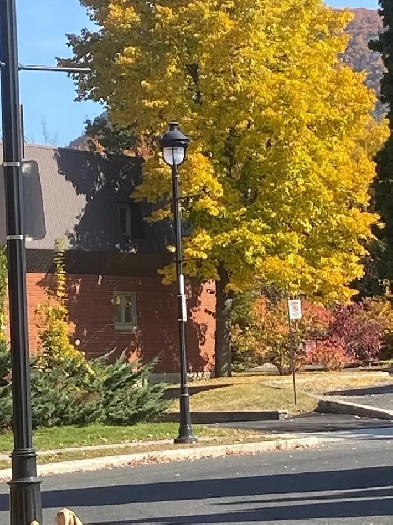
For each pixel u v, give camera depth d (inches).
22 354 347.9
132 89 1330.0
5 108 358.6
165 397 1286.9
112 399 925.2
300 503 458.0
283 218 1306.6
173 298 1553.9
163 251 1496.1
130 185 1493.6
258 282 1357.0
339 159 1330.0
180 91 1290.6
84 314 1411.2
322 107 1296.8
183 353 766.5
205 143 1295.5
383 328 1653.5
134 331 1487.5
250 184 1309.1
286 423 950.4
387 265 1809.8
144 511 453.4
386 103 1828.2
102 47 1408.7
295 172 1277.1
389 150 1774.1
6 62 360.5
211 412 1066.1
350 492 488.4
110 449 722.2
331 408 1042.1
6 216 354.3
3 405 842.2
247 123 1301.7
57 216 1371.8
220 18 1263.5
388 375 1349.7
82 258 1391.5
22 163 360.2
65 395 888.3
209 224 1294.3
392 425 896.3
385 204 1786.4
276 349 1421.0
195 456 703.7
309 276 1300.4
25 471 343.3
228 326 1408.7
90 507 473.1
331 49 1346.0
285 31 1325.0
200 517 428.8
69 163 1419.8
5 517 454.9
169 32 1298.0
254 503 463.5
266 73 1270.9
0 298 1027.3
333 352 1471.5
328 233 1357.0
